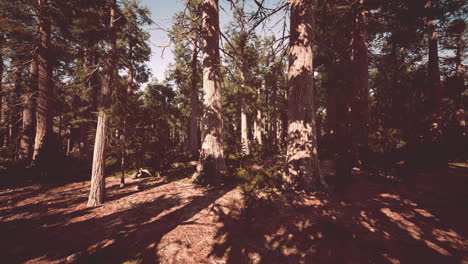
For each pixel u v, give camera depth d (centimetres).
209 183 715
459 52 1500
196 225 399
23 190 695
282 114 2350
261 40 1417
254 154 1388
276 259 286
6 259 304
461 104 1207
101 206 527
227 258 293
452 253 287
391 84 1334
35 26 1117
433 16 780
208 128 793
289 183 606
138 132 788
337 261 277
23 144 1255
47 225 417
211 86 808
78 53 1073
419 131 823
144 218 443
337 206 464
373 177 648
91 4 580
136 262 288
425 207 437
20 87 1170
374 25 1112
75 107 1510
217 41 839
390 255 286
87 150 1462
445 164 713
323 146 1253
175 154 1266
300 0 635
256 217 420
